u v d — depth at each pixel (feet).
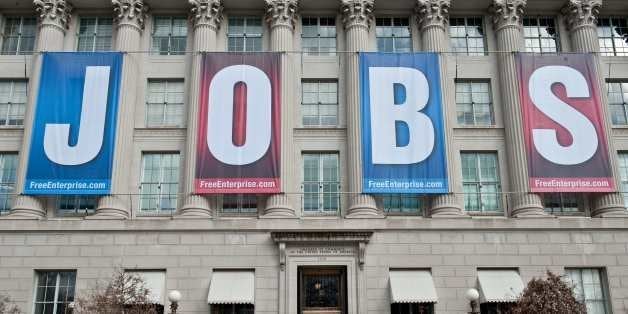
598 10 110.83
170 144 104.27
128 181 102.01
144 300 84.64
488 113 108.17
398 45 111.55
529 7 112.16
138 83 107.45
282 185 99.40
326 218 98.37
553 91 104.63
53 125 101.30
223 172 99.35
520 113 103.71
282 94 103.60
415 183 99.55
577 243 97.91
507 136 104.78
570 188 100.27
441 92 104.22
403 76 104.53
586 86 105.09
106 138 100.89
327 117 107.04
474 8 112.37
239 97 102.94
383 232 97.09
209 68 104.06
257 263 95.35
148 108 107.04
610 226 98.48
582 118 103.40
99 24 112.16
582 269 98.17
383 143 101.19
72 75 103.60
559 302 83.25
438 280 95.45
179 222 96.63
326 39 111.55
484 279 95.04
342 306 95.50
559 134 102.63
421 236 97.09
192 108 103.40
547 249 97.40
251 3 110.42
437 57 105.81
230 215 100.83
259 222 96.73
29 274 94.89
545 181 100.48
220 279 94.27
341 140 104.83
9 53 110.42
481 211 102.68
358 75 105.09
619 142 106.63
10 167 104.53
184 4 110.32
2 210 102.47
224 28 111.34
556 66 105.81
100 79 103.55
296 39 110.63
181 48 110.63
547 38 112.78
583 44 108.68
